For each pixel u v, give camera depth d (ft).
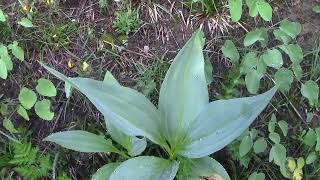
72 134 1.74
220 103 1.60
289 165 1.80
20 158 1.88
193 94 1.64
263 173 1.79
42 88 1.86
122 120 1.59
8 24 2.06
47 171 1.89
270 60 1.82
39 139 1.98
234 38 2.02
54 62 2.04
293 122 1.93
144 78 1.97
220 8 2.05
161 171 1.63
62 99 1.99
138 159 1.65
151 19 2.06
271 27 2.02
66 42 2.05
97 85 1.59
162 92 1.67
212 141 1.59
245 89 1.94
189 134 1.64
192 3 2.05
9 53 2.04
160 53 2.02
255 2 1.87
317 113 1.94
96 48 2.04
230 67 1.98
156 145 1.89
